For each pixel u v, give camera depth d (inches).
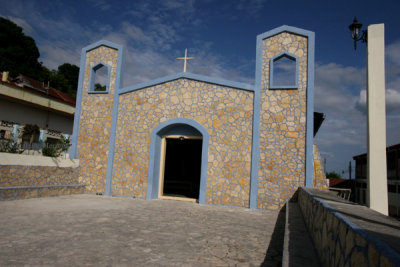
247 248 180.5
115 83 452.4
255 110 378.9
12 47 1175.6
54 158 411.2
